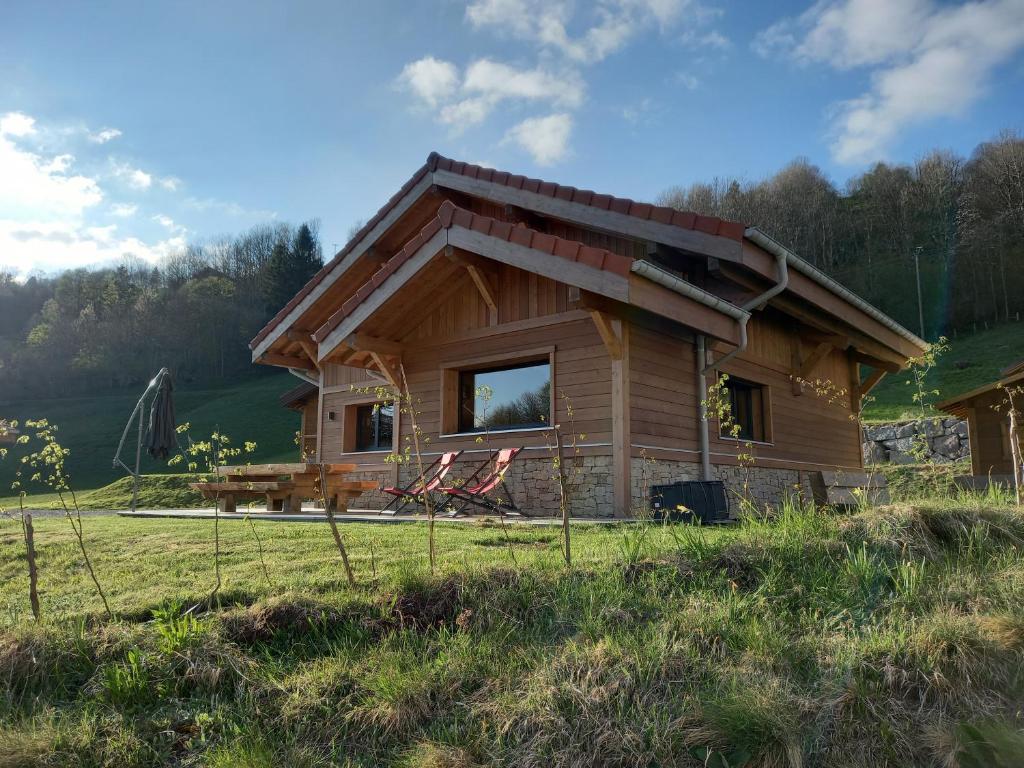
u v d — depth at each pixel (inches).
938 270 2011.6
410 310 444.1
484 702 132.2
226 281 3053.6
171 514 406.3
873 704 125.3
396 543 229.8
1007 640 137.8
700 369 412.2
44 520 348.2
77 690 136.3
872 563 172.2
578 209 398.9
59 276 3331.7
